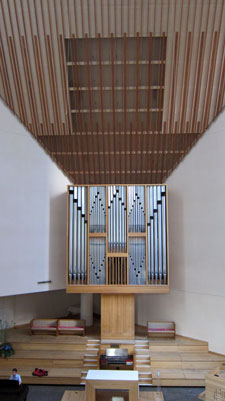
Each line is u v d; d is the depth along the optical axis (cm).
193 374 927
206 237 1048
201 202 1066
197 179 1080
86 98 1049
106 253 1045
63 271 1128
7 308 1223
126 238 1049
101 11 906
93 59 991
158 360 970
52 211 1118
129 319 1060
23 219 1041
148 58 970
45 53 970
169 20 913
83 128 1101
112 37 946
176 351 1020
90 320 1232
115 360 958
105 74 1011
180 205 1120
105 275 1044
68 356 992
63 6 904
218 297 1010
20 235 1030
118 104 1059
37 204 1080
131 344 1030
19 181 1041
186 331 1080
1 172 1002
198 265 1062
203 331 1039
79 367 973
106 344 1036
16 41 955
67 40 963
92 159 1159
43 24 928
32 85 1014
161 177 1193
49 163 1127
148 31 935
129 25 930
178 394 872
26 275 1033
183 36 932
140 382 924
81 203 1068
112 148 1137
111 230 1053
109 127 1092
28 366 977
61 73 995
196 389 899
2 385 789
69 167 1173
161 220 1054
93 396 611
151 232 1051
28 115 1065
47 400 837
